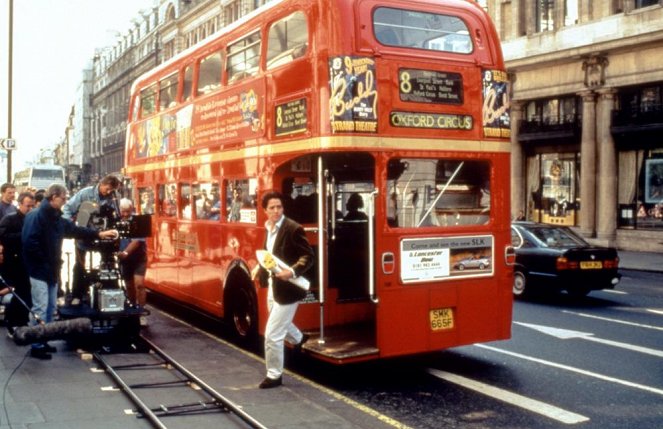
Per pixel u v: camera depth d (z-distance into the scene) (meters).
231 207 10.92
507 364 9.81
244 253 10.35
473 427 7.09
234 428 6.62
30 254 9.49
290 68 9.08
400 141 8.55
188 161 12.74
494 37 9.40
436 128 8.78
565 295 17.08
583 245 16.23
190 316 13.80
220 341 11.14
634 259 26.03
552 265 15.59
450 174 9.04
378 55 8.48
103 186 11.07
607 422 7.25
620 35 28.92
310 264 8.11
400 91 8.59
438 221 8.92
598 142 30.53
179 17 66.19
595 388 8.55
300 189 9.79
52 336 9.38
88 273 11.11
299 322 9.62
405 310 8.61
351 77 8.31
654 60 28.05
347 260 9.97
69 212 11.91
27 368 8.91
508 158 9.32
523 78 33.91
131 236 10.89
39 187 60.75
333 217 9.64
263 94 9.80
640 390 8.46
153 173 14.84
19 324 10.65
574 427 7.10
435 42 8.91
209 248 11.77
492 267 9.21
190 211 12.75
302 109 8.77
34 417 6.84
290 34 9.20
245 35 10.52
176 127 13.44
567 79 31.62
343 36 8.35
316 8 8.56
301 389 8.38
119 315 10.37
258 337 10.12
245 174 10.32
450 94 8.91
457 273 8.95
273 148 9.48
